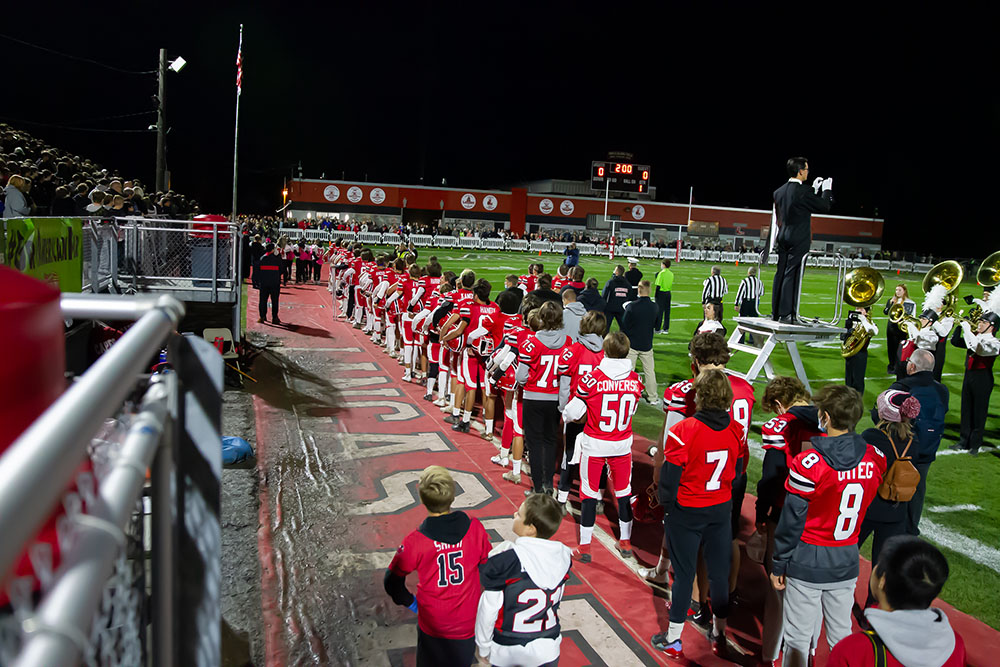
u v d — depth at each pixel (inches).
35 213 314.7
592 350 212.2
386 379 423.5
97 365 27.1
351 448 298.0
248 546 209.3
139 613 39.9
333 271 664.4
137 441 31.3
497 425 346.9
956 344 347.9
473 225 2112.5
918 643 92.0
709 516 160.7
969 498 280.7
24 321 32.3
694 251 1862.7
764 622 166.1
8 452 18.8
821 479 137.7
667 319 640.4
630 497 215.3
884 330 756.6
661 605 191.3
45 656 16.0
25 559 28.6
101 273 308.0
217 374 46.4
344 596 185.5
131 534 39.9
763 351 375.2
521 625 123.3
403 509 239.9
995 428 386.6
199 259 383.6
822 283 1284.4
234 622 171.6
